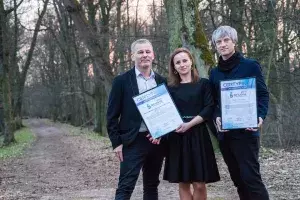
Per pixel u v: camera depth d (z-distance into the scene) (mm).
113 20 27875
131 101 5273
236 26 16156
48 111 76750
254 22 15805
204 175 5199
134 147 5270
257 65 4922
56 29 38125
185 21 11336
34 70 59281
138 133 5266
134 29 26281
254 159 4973
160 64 17031
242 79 4848
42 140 29156
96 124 32906
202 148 5223
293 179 8695
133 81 5316
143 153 5273
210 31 15836
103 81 17016
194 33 11312
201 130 5262
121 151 5309
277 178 8883
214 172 5293
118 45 19250
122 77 5375
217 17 17234
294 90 18625
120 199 5086
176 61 5254
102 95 32719
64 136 31500
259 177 5008
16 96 35469
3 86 26453
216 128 5211
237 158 5016
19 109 44531
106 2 26641
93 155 16828
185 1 11344
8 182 11070
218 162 10984
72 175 11984
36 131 41375
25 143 26141
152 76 5387
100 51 16703
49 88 56312
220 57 5113
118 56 24391
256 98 4816
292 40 16234
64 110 59750
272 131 17922
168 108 5145
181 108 5215
